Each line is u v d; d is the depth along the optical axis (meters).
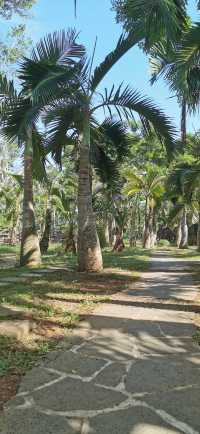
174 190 22.31
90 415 3.78
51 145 14.80
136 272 13.88
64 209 27.14
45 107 12.98
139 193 37.94
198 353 5.47
